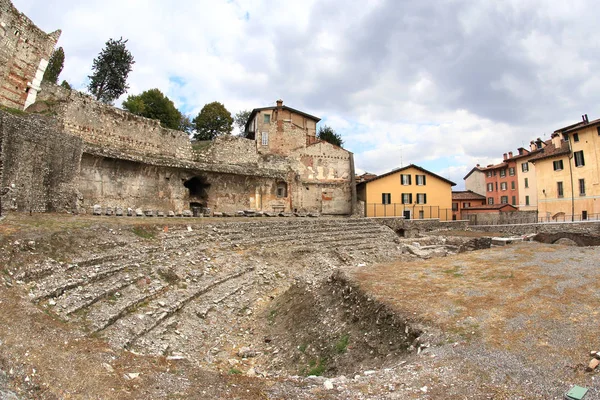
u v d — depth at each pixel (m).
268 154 47.72
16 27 25.78
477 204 76.19
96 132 30.38
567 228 37.59
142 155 32.81
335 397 7.45
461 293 13.14
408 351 10.02
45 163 21.19
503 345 9.19
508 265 16.89
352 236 33.56
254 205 44.19
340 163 52.91
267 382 8.19
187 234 22.31
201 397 7.11
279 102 53.22
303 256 26.00
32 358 7.23
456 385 7.60
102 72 51.94
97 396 6.56
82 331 9.99
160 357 8.92
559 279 13.94
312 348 12.35
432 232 46.66
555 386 7.37
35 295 10.45
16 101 26.00
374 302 12.68
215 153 42.12
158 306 13.65
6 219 15.86
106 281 13.40
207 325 14.47
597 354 8.28
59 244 14.17
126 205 31.19
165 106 58.28
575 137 46.75
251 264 21.95
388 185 55.03
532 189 66.81
